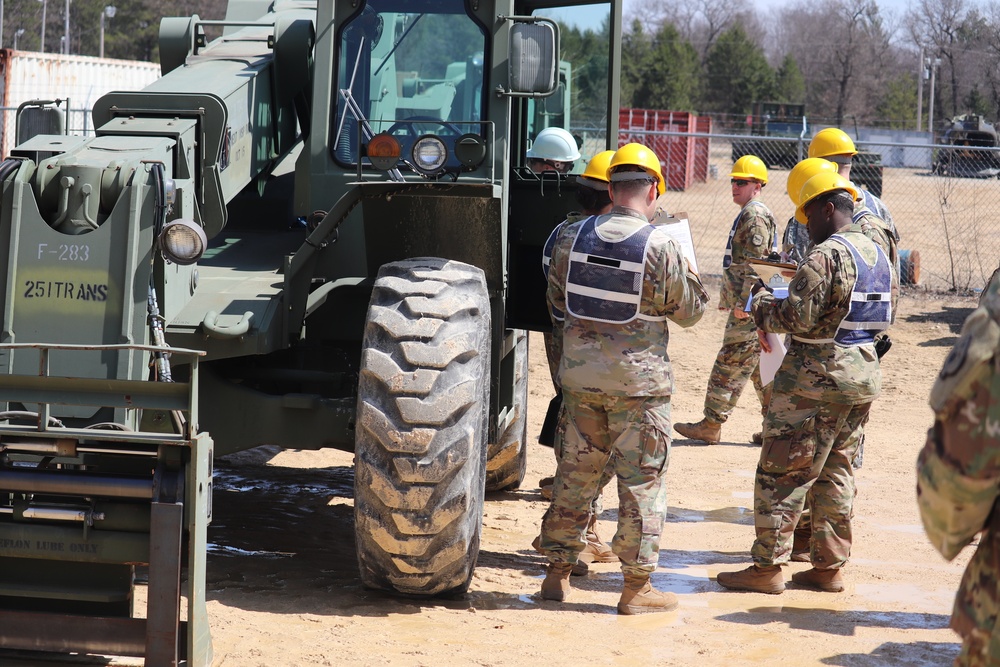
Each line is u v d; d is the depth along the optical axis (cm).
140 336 565
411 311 603
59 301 564
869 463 1140
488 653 576
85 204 570
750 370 1184
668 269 628
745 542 852
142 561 510
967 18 9900
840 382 679
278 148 813
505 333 842
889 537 870
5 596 538
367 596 664
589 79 854
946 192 2905
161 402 502
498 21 714
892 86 9512
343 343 722
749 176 1087
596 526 810
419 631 605
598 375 639
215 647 561
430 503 590
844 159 908
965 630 343
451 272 629
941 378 331
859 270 671
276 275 723
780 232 2811
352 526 852
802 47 11581
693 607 684
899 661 596
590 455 664
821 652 605
